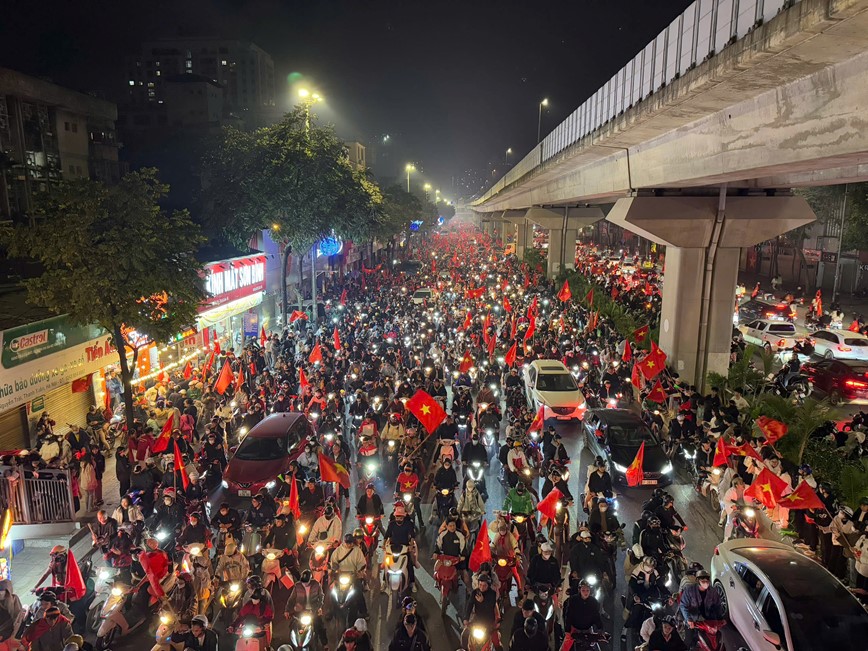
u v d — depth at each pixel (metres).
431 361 24.11
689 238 24.59
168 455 15.55
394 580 11.11
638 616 9.89
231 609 10.59
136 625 10.66
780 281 55.56
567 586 10.52
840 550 12.00
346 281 49.12
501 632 10.69
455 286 46.44
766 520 12.58
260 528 12.08
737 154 16.28
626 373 23.33
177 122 64.38
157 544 10.78
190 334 24.56
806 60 11.49
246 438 16.41
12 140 44.16
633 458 16.14
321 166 28.92
